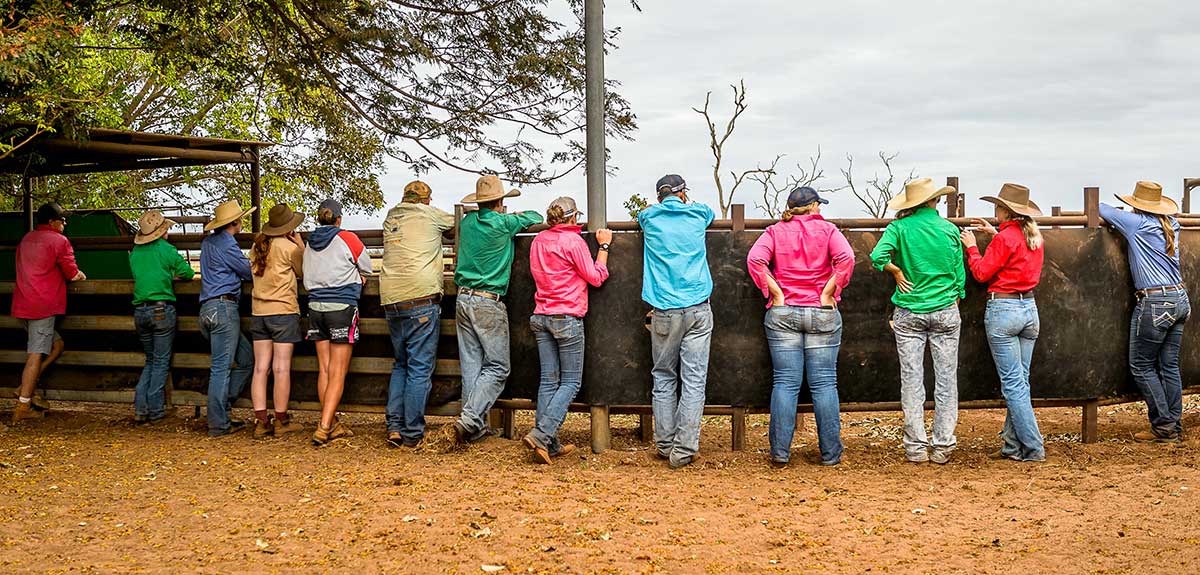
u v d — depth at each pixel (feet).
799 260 23.63
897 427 30.63
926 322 23.89
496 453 25.04
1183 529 17.87
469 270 25.23
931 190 23.67
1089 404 26.25
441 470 23.11
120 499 20.44
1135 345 25.90
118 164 37.91
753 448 26.81
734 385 25.13
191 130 63.21
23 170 33.83
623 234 25.11
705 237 24.35
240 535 17.85
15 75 26.61
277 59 39.29
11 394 30.86
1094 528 18.12
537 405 24.77
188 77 60.44
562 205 24.53
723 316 25.04
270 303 26.99
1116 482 21.68
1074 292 25.62
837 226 24.97
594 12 24.98
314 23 39.58
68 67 35.73
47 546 17.17
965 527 18.43
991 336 24.32
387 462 24.02
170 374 29.48
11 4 27.12
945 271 23.72
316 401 27.99
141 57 55.98
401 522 18.52
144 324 28.73
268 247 26.89
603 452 25.36
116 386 30.25
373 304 27.32
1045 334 25.55
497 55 38.96
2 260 33.40
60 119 29.09
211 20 38.24
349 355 26.45
